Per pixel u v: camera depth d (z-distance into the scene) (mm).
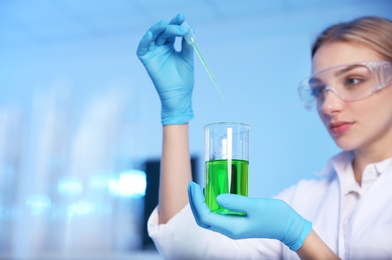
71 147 3607
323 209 1529
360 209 1412
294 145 3465
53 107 3748
